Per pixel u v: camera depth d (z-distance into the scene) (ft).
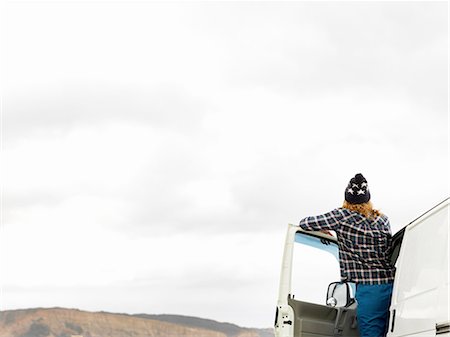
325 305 19.30
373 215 18.06
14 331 294.05
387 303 17.80
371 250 17.83
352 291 20.38
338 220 17.94
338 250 20.12
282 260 19.13
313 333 18.81
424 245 15.02
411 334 14.88
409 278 15.70
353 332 19.30
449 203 13.87
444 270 13.41
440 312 13.21
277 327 18.74
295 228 19.43
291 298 18.86
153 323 331.36
